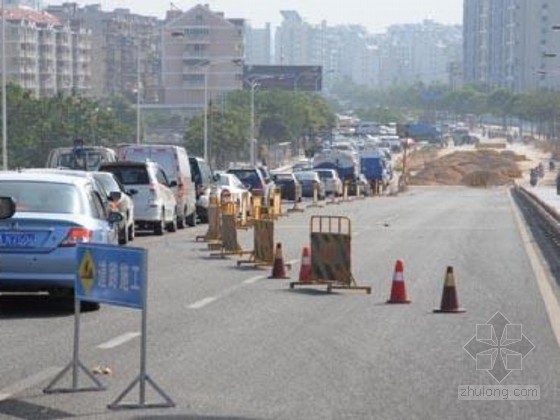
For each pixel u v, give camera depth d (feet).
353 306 92.22
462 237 183.21
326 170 377.50
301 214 260.83
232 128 565.12
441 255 146.61
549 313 88.79
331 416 51.34
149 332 76.74
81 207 87.97
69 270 84.53
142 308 53.62
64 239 84.69
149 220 179.52
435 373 62.13
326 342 73.00
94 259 56.75
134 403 53.67
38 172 98.07
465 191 486.79
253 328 79.20
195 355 67.62
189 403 53.98
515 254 150.30
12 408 52.80
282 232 193.67
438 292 102.53
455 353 68.90
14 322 80.94
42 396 55.47
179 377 60.59
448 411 52.65
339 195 376.89
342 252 103.45
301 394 56.24
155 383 54.85
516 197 389.80
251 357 67.05
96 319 82.74
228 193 210.79
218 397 55.42
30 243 84.48
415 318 84.94
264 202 243.60
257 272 121.70
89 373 57.72
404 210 286.66
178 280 112.68
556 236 160.45
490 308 91.50
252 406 53.42
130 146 203.92
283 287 106.52
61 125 440.04
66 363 64.39
